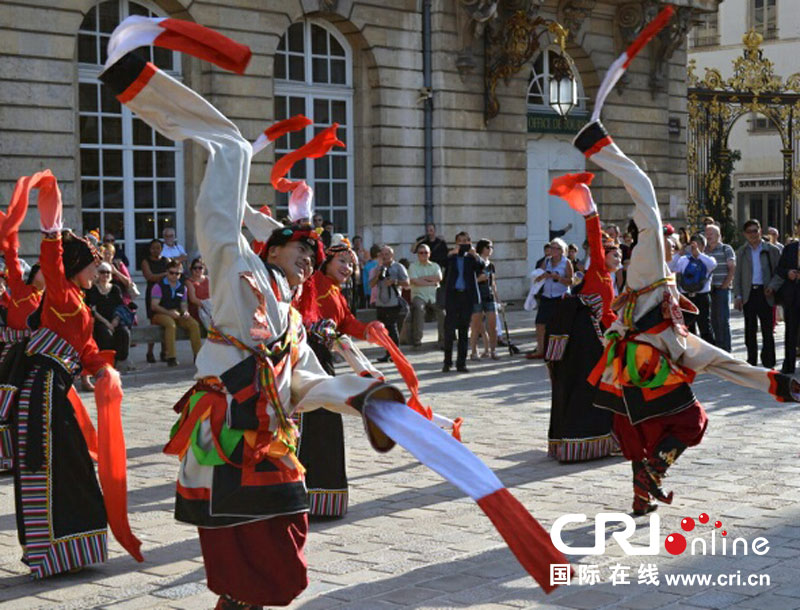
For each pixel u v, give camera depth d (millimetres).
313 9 21766
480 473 3939
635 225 7348
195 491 4547
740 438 10352
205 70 20328
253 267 4551
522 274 25812
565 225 27672
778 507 7660
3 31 17719
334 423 7531
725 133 30609
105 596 5984
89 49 19391
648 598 5730
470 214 24594
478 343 19641
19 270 7215
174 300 16500
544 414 12125
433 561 6496
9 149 17844
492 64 24516
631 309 7172
